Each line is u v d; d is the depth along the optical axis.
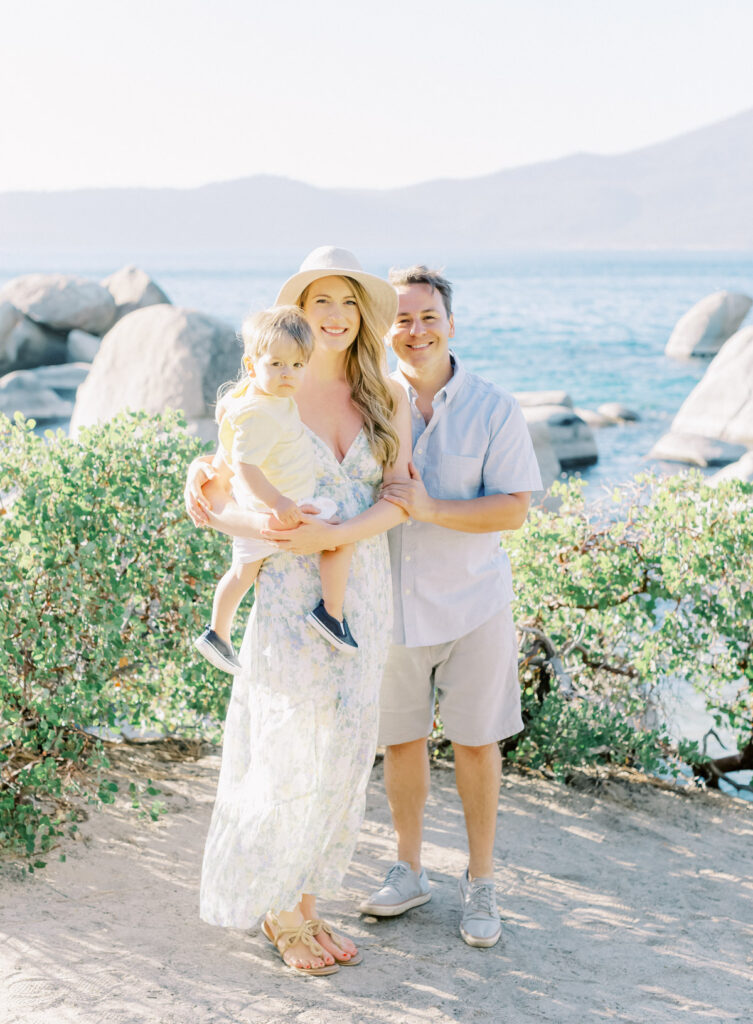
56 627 3.93
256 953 3.32
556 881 3.97
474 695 3.56
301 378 3.05
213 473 3.34
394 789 3.70
